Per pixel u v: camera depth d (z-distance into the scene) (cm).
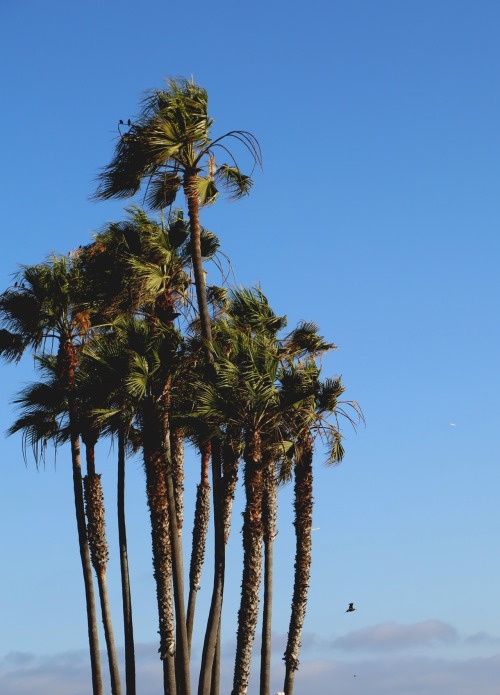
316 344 3825
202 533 3969
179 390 3384
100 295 3603
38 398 3709
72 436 3719
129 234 3594
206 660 3338
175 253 3494
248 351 3275
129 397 3359
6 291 3681
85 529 3709
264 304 3909
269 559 3744
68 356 3703
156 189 3353
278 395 3297
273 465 3747
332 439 3678
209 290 3931
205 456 4012
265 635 3694
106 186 3322
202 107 3300
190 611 3903
